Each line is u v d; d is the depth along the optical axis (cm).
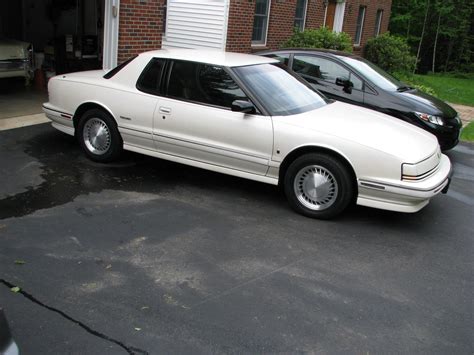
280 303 360
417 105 781
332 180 504
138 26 928
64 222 467
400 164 475
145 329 320
